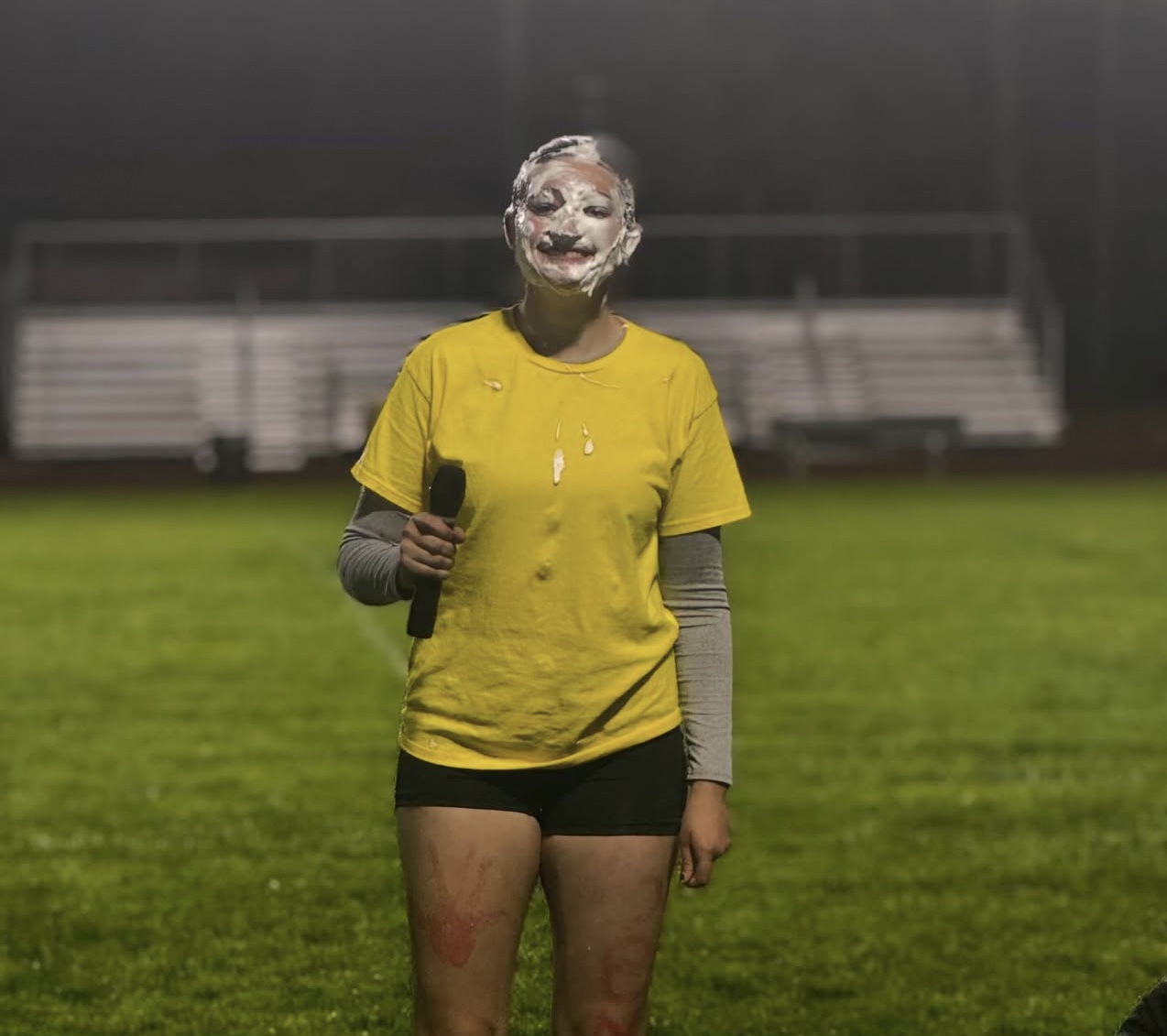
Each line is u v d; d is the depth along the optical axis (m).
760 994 6.59
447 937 3.84
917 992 6.59
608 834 3.85
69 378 39.16
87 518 26.62
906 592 17.81
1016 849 8.55
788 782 9.99
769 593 17.81
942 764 10.45
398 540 3.96
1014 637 15.08
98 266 40.53
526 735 3.84
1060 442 40.38
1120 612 16.44
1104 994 6.56
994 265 42.12
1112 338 46.44
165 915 7.47
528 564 3.80
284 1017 6.30
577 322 3.84
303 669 13.67
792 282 41.78
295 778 10.04
